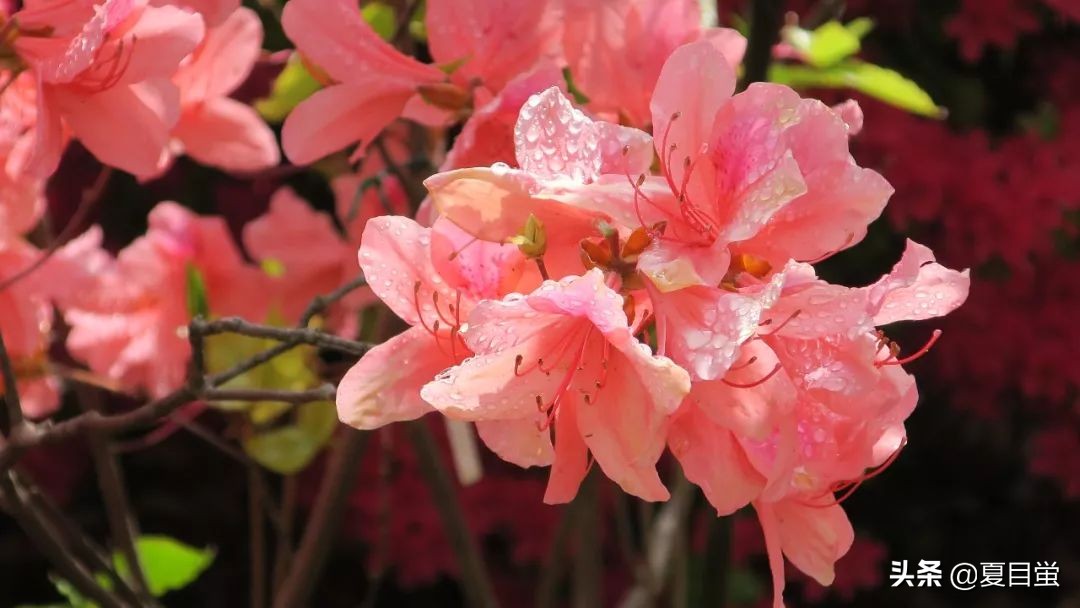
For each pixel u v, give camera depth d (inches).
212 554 30.0
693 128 19.4
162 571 29.6
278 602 27.3
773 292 18.4
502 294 19.6
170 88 21.6
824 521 19.9
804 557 20.0
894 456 20.2
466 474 29.8
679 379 18.1
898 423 20.2
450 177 19.0
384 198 24.6
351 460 27.0
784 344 19.1
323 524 27.2
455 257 19.5
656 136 19.4
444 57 22.5
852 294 18.7
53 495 47.9
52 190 46.3
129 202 48.2
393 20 26.6
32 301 25.3
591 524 31.8
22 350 25.5
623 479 19.0
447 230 19.6
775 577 19.7
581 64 22.7
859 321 18.7
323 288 30.5
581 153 19.4
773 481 18.9
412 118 23.1
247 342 27.8
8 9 21.9
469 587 30.0
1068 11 42.6
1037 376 48.8
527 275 19.6
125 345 28.7
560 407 19.5
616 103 22.7
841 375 18.9
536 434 19.2
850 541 19.9
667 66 19.4
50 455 47.9
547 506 48.1
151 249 28.9
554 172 19.4
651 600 34.5
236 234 48.0
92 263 27.1
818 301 18.7
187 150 23.8
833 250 19.1
